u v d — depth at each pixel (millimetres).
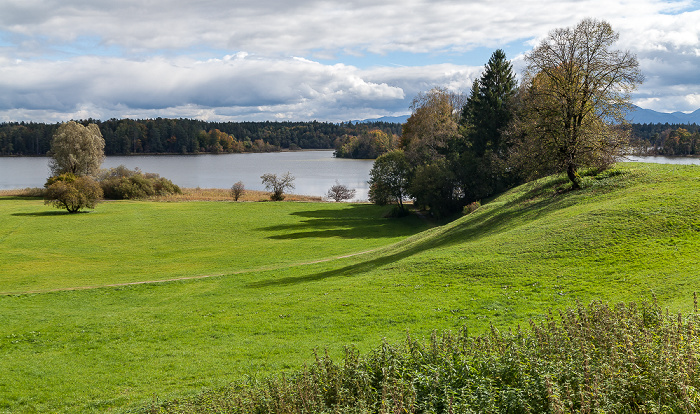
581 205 35094
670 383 7590
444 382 9422
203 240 63406
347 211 88875
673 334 9008
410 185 80000
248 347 21344
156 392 17328
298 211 88562
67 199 80250
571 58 38500
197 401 15055
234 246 59156
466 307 21859
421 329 20031
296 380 11664
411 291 26234
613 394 7664
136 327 26500
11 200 98438
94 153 116375
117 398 17219
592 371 8164
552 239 28250
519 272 25109
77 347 23594
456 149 81250
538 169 40531
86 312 30656
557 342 9859
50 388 18625
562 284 22109
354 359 11055
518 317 19219
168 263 49344
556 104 38562
